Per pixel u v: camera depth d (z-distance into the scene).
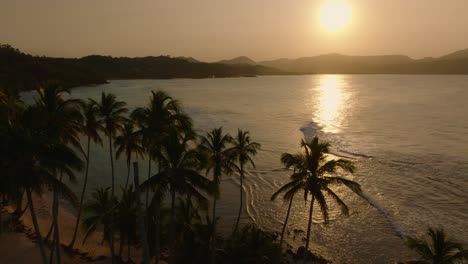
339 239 36.78
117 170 57.53
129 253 31.30
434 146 72.62
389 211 42.41
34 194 46.78
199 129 92.50
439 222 39.62
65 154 21.48
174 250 28.11
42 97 26.56
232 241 28.06
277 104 157.75
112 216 28.19
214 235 26.84
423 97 178.50
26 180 20.55
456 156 64.50
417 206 43.78
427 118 110.38
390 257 33.53
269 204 45.00
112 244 27.88
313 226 39.44
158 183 23.09
